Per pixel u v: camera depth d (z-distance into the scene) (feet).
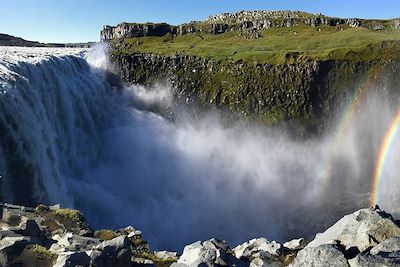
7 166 173.27
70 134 269.85
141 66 484.74
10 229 72.69
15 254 65.57
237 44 638.53
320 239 75.56
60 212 90.58
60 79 266.36
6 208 88.33
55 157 222.69
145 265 76.89
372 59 463.83
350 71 458.50
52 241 75.87
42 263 64.95
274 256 79.66
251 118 461.37
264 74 469.57
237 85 472.03
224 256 74.90
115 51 485.15
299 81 457.68
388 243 58.65
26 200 180.65
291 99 459.73
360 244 63.98
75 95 294.46
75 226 88.02
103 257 65.77
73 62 341.00
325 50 487.61
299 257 60.59
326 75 460.14
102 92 382.63
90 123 319.06
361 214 75.41
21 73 212.02
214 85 478.59
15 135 178.81
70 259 62.95
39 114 211.82
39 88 228.84
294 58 471.21
